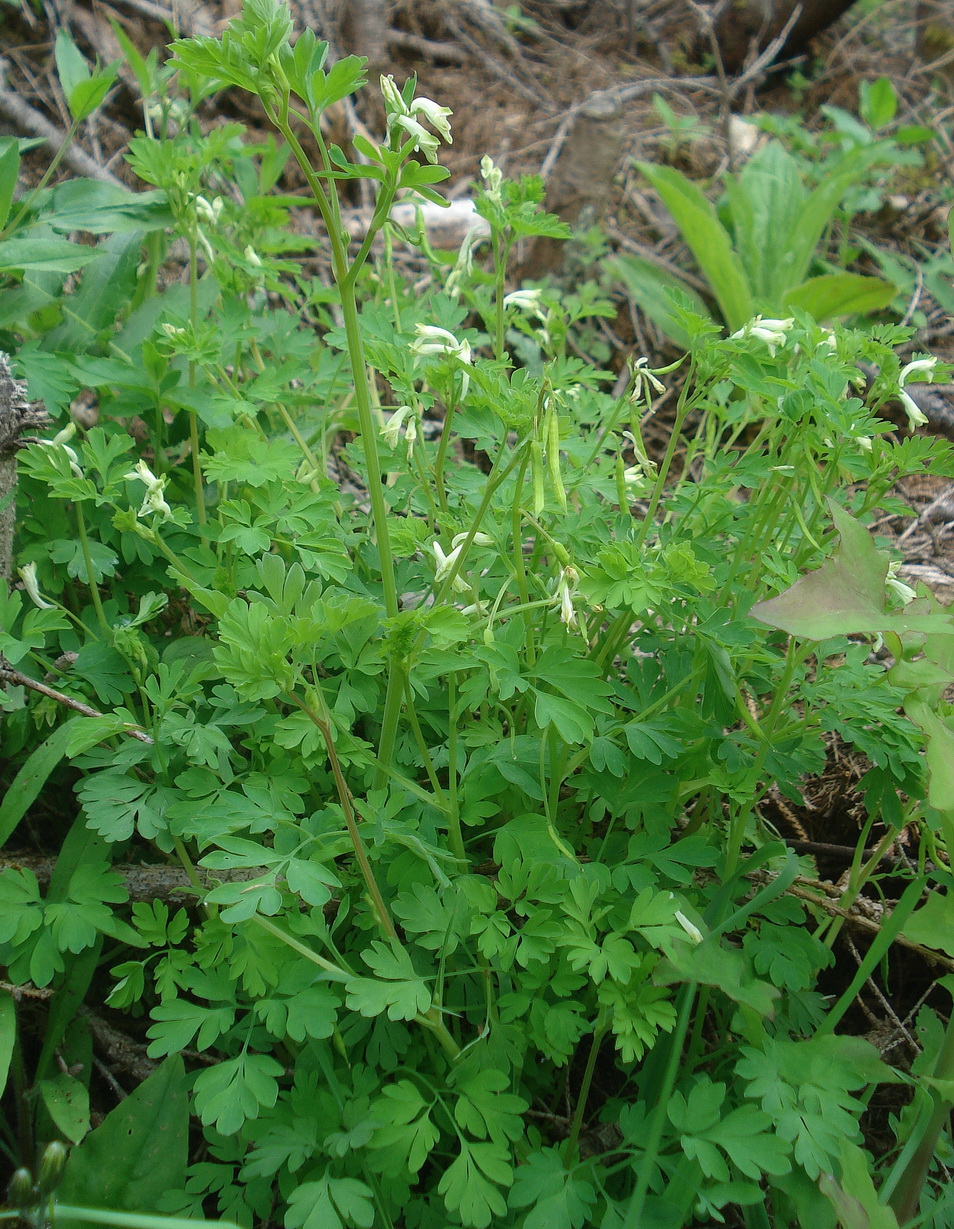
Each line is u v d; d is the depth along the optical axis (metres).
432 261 0.47
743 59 1.17
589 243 0.76
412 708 0.33
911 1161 0.32
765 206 0.81
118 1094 0.37
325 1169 0.30
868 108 0.98
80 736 0.33
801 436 0.38
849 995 0.33
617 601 0.33
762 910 0.36
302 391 0.48
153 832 0.35
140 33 0.79
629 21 1.13
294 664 0.29
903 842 0.47
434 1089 0.32
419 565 0.41
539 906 0.35
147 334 0.49
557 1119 0.36
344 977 0.31
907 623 0.30
